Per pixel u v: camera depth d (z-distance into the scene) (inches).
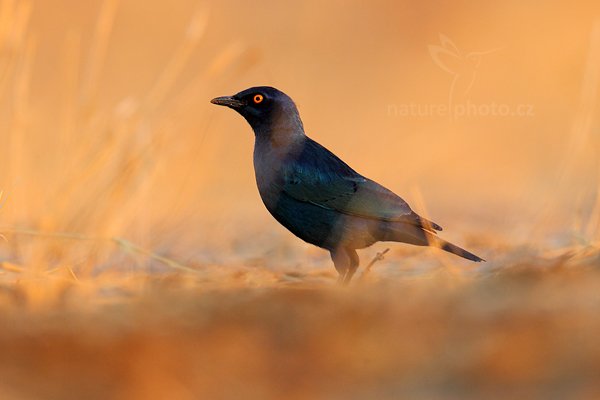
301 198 504.7
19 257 539.2
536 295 332.8
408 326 306.7
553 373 268.4
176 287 417.1
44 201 546.0
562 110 1091.3
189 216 634.8
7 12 585.0
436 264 531.2
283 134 516.7
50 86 1090.1
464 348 287.0
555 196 593.9
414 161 976.3
